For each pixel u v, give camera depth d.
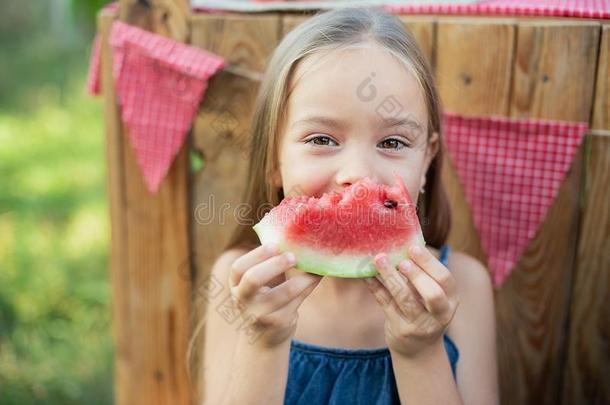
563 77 2.09
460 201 2.30
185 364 2.62
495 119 2.18
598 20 2.04
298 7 2.30
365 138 1.70
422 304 1.59
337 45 1.73
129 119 2.42
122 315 2.67
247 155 2.41
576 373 2.28
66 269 4.71
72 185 6.36
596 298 2.21
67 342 3.94
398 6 2.28
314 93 1.71
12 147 7.31
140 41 2.36
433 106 1.93
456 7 2.20
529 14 2.12
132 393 2.72
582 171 2.14
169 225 2.54
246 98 2.38
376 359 1.89
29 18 12.35
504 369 2.35
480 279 2.10
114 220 2.60
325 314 1.99
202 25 2.37
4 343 3.89
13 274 4.60
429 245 2.20
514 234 2.25
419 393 1.67
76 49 10.88
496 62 2.15
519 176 2.20
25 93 9.16
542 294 2.26
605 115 2.07
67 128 7.89
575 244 2.20
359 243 1.60
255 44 2.35
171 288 2.59
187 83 2.37
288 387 1.90
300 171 1.72
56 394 3.46
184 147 2.46
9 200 5.93
